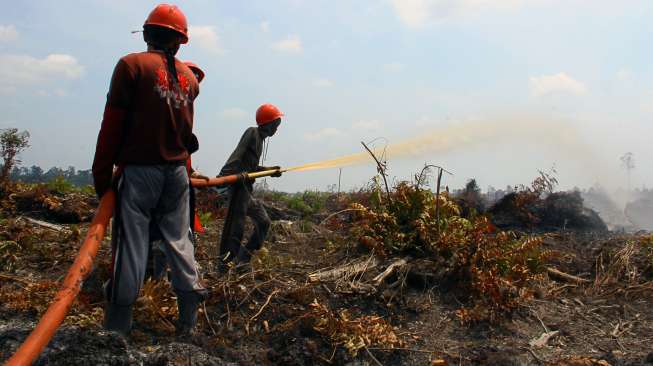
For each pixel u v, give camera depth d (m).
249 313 4.28
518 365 3.76
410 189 5.88
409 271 5.03
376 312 4.53
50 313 2.70
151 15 3.50
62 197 8.16
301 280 4.91
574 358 3.81
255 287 4.52
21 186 8.04
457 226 5.55
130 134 3.32
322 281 4.78
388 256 5.39
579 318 4.73
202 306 4.22
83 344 3.02
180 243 3.55
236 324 4.12
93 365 2.93
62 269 5.04
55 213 7.34
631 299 5.25
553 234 7.82
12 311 3.82
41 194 7.60
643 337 4.38
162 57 3.43
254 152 4.95
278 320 4.21
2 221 6.14
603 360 3.78
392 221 5.56
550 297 5.14
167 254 3.54
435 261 5.21
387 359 3.81
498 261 4.97
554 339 4.29
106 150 3.27
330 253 5.87
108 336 3.12
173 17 3.48
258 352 3.76
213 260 5.62
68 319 3.56
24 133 7.82
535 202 9.22
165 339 3.64
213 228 7.66
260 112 5.04
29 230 5.76
